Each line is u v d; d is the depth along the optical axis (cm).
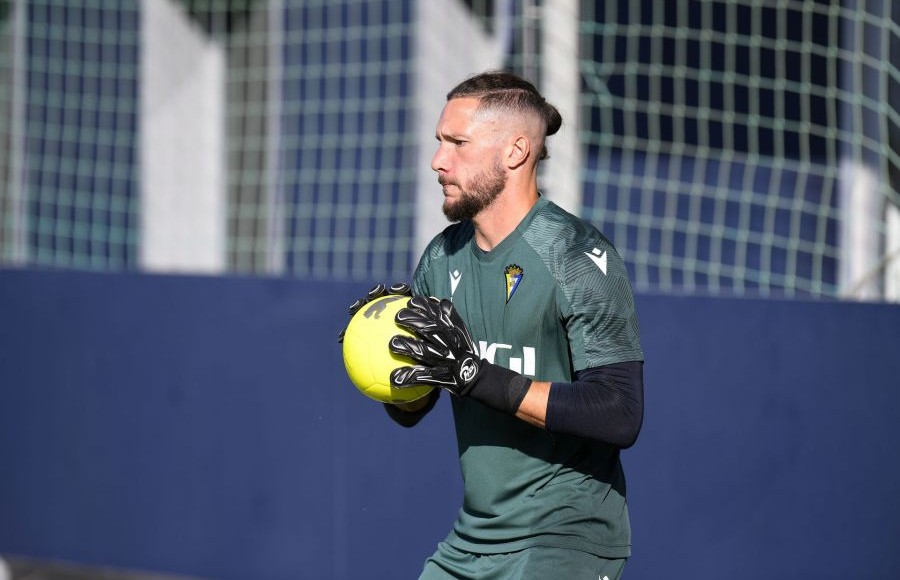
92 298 1902
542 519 973
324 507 1766
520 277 949
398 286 1017
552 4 1753
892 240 2052
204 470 1833
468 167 945
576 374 929
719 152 2389
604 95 2430
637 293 1644
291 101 2764
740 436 1623
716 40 2347
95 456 1906
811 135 2264
